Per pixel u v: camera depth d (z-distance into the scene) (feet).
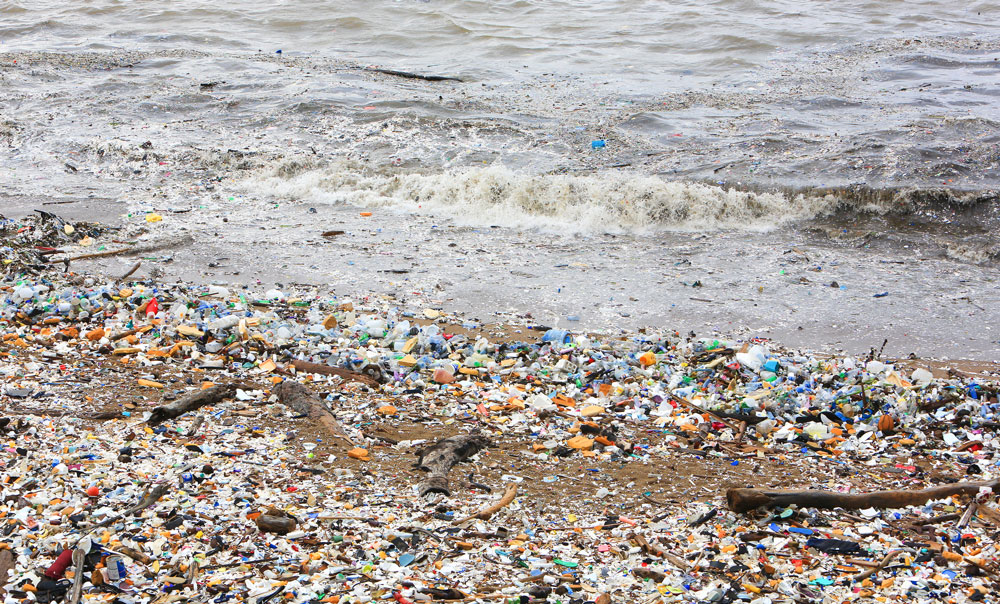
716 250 37.73
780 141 49.03
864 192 41.60
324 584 13.28
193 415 19.81
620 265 35.70
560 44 76.89
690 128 52.80
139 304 27.73
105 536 14.12
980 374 25.48
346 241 37.88
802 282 33.83
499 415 21.24
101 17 87.51
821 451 19.98
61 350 23.40
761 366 24.81
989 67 66.54
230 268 33.96
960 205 40.81
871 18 84.17
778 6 88.28
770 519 16.11
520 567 14.12
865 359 26.63
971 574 14.24
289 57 72.49
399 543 14.64
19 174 46.55
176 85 62.90
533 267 35.22
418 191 44.21
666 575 14.01
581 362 24.68
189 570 13.44
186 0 92.22
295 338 25.61
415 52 75.61
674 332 28.50
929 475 18.57
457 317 29.48
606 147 49.39
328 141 50.80
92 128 53.67
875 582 14.01
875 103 57.26
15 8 89.76
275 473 17.10
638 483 17.70
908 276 34.60
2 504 14.97
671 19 83.56
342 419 20.24
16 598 12.50
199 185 45.62
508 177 43.32
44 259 33.14
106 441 17.94
